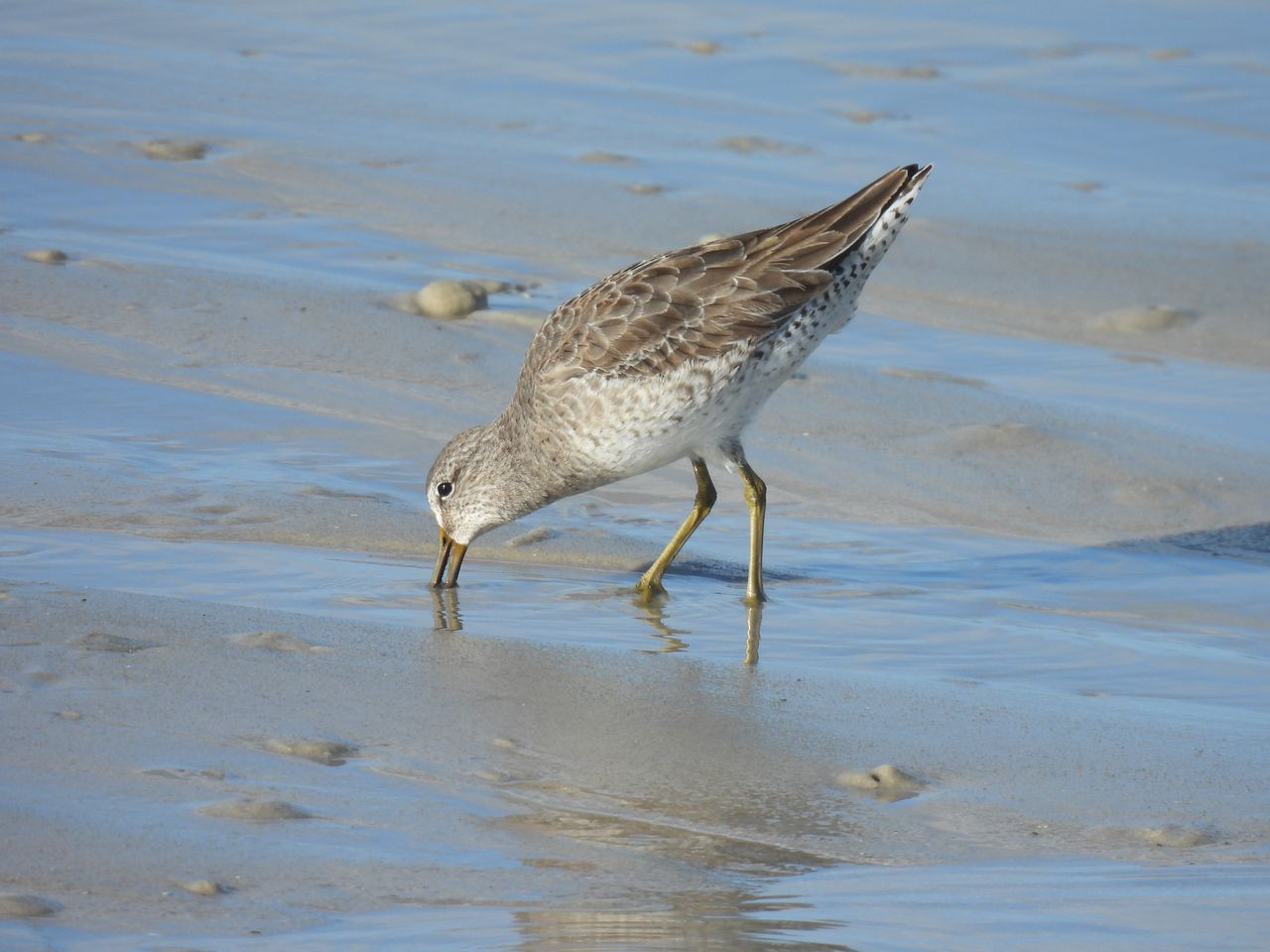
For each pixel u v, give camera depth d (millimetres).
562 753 9133
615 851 7953
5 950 6531
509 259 20000
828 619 12008
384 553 12805
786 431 15867
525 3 31406
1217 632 11992
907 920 7301
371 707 9578
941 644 11531
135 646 10164
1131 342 18875
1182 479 15148
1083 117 26453
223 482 13711
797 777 9016
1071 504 14641
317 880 7363
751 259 12688
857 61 28688
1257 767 9422
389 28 29656
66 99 24641
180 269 18688
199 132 23625
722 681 10516
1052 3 32250
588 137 24562
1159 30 30766
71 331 16688
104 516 12789
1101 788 9062
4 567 11578
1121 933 7227
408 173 22719
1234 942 7145
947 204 22625
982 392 17031
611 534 13680
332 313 17750
